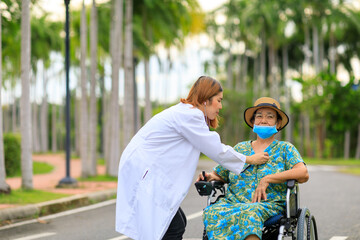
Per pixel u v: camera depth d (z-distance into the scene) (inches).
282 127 204.2
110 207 432.8
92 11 794.2
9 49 948.6
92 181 661.3
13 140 789.9
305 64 2305.6
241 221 177.2
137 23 1050.7
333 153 2214.6
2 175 450.6
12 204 390.3
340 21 2001.7
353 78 1704.0
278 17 2007.9
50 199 428.5
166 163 169.9
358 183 673.0
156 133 171.6
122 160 173.8
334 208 413.4
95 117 783.1
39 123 3097.9
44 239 291.9
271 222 184.1
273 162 199.2
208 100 178.2
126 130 778.2
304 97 1785.2
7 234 308.0
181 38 1051.3
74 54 1143.0
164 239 176.9
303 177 189.2
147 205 166.2
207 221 183.2
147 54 1099.9
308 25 2030.0
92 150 774.5
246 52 2406.5
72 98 3068.4
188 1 949.2
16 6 531.8
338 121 1747.0
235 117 2240.4
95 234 306.8
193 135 170.4
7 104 2416.3
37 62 2025.1
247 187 198.5
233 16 2154.3
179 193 168.9
